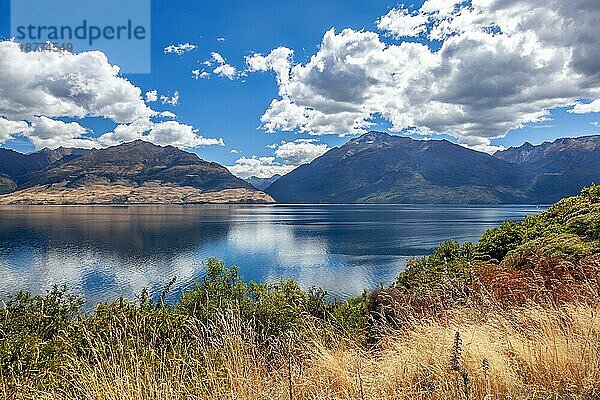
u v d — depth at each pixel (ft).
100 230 332.39
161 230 338.13
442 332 16.16
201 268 164.86
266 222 437.17
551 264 26.66
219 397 13.16
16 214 544.62
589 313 16.16
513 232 41.57
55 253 207.51
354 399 12.51
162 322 19.90
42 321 20.65
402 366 14.21
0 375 14.70
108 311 20.65
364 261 183.11
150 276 148.97
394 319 22.04
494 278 25.53
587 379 11.57
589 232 32.81
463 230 318.86
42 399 13.73
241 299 26.99
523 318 17.38
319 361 15.42
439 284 25.31
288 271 160.86
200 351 16.60
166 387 13.20
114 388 12.95
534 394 11.37
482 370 12.10
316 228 359.46
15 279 143.23
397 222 423.64
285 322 24.39
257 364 15.34
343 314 27.96
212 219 483.51
